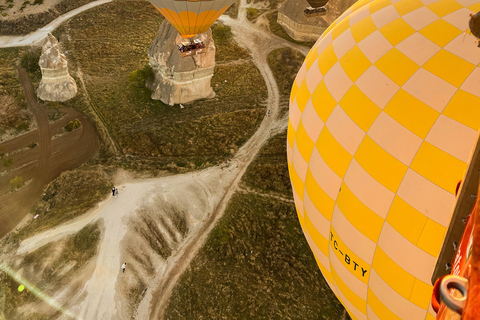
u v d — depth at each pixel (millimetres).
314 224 16297
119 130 42875
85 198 35219
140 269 30234
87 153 40469
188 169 38438
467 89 11586
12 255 31047
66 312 27656
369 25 14727
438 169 11500
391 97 12703
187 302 28234
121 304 28203
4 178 37438
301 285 29062
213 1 35969
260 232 32594
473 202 6559
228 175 37844
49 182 37281
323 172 14836
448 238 6969
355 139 13438
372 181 12812
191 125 43344
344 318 27219
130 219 33594
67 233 32406
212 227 33094
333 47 15844
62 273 29844
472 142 11188
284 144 41062
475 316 2600
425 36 12820
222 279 29469
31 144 41000
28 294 28609
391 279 13070
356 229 13641
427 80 12180
